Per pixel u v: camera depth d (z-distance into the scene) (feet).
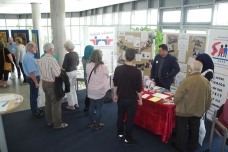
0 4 28.32
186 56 12.94
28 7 32.12
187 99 7.45
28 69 10.11
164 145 9.04
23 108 13.02
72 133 9.98
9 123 10.91
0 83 18.15
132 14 25.36
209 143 8.72
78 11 38.04
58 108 9.99
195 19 17.39
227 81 10.54
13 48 19.72
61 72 9.35
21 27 43.29
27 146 8.86
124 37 14.16
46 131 10.13
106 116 11.95
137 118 10.16
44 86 9.49
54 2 14.87
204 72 8.88
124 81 7.78
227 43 10.28
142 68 13.82
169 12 20.07
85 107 12.30
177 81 13.65
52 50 9.16
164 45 10.93
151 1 22.31
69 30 40.24
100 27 14.52
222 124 7.64
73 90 12.50
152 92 10.12
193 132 8.14
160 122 8.93
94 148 8.79
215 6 15.35
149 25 22.80
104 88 9.31
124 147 8.87
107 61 15.01
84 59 11.25
